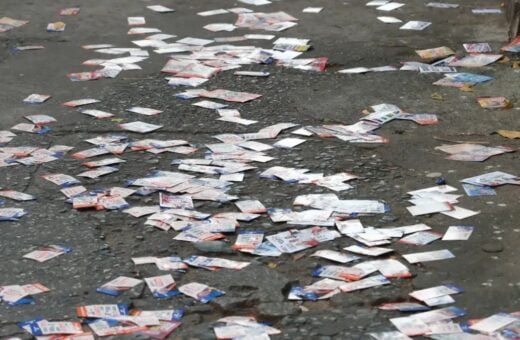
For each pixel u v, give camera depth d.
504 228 6.27
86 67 10.13
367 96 9.00
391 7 12.04
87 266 5.93
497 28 11.02
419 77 9.48
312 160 7.50
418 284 5.62
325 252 6.01
